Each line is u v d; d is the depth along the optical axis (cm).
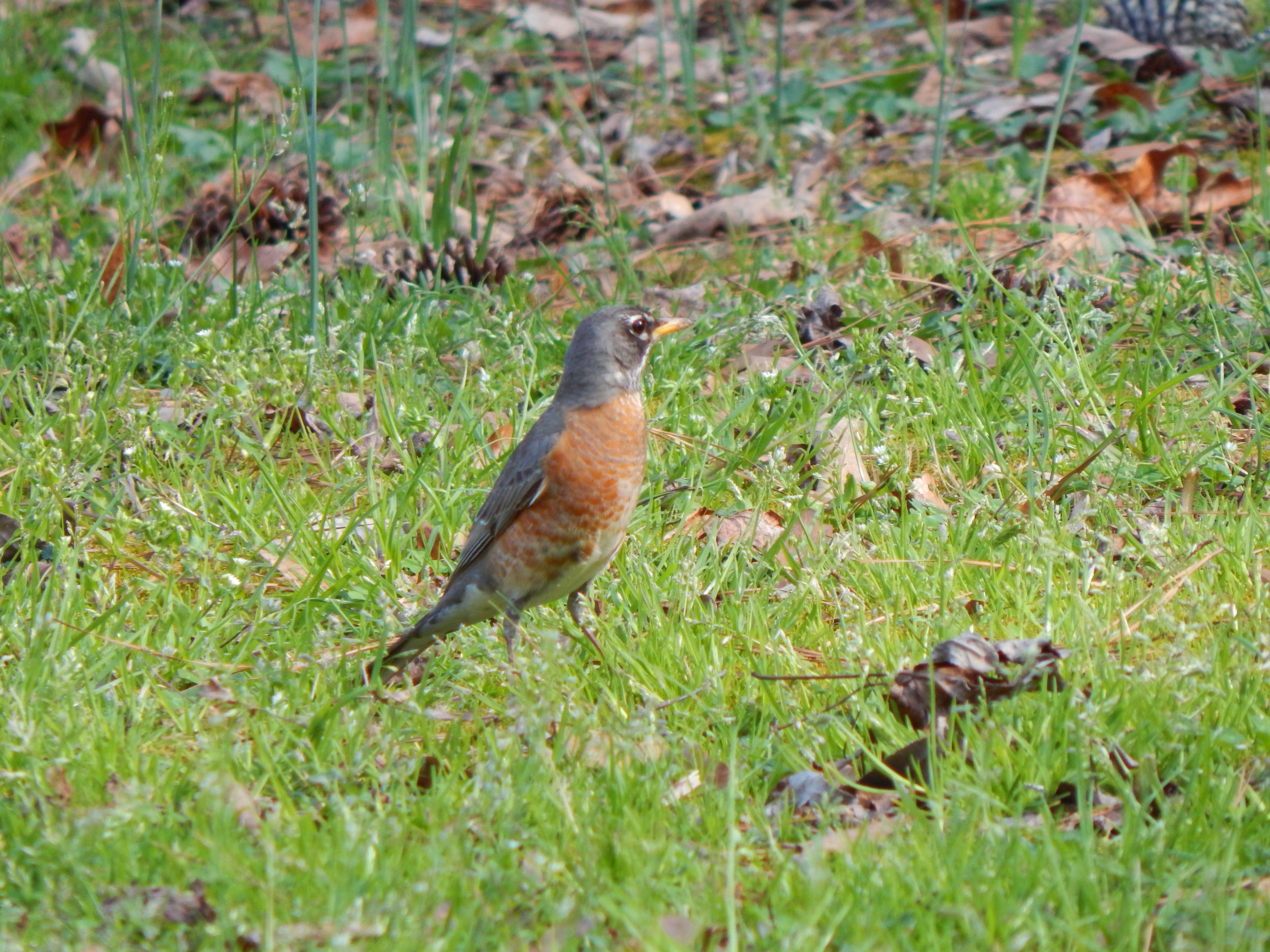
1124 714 701
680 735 736
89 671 801
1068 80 1466
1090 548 889
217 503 1048
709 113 2086
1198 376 1173
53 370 1198
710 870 625
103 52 2359
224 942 584
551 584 870
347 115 1989
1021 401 1127
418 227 1580
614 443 855
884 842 636
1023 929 570
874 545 951
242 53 2420
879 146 1889
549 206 1705
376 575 946
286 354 1188
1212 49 1970
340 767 735
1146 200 1550
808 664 830
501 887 610
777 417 1108
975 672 734
